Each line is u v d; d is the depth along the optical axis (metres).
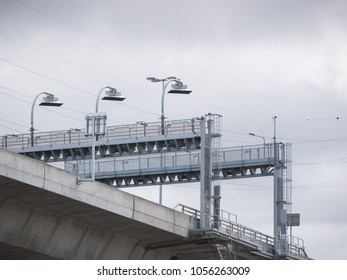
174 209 140.25
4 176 112.12
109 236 134.00
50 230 124.19
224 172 168.38
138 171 166.75
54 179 118.31
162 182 167.88
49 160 172.62
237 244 151.38
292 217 170.62
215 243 146.12
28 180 114.75
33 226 121.69
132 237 137.75
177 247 145.50
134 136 164.50
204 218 145.12
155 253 144.38
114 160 168.50
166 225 138.25
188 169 163.38
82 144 169.00
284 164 168.62
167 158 165.12
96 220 128.88
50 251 125.38
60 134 171.12
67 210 123.69
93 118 129.38
